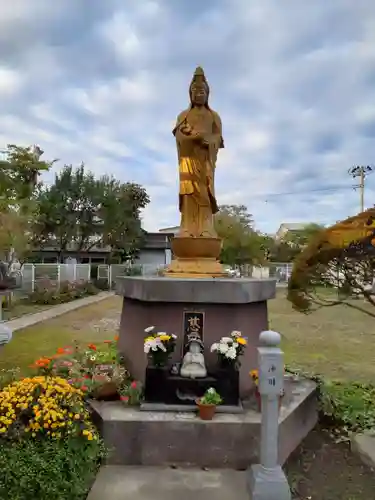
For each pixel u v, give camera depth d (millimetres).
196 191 5754
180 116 5852
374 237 4691
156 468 4066
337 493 3910
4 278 4301
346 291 5250
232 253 32531
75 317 15758
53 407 3422
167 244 35844
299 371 7395
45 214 24125
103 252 32906
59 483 2994
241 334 4762
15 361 8633
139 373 4977
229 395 4434
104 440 4121
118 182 29172
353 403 5891
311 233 5395
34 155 18922
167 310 4930
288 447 4516
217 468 4090
